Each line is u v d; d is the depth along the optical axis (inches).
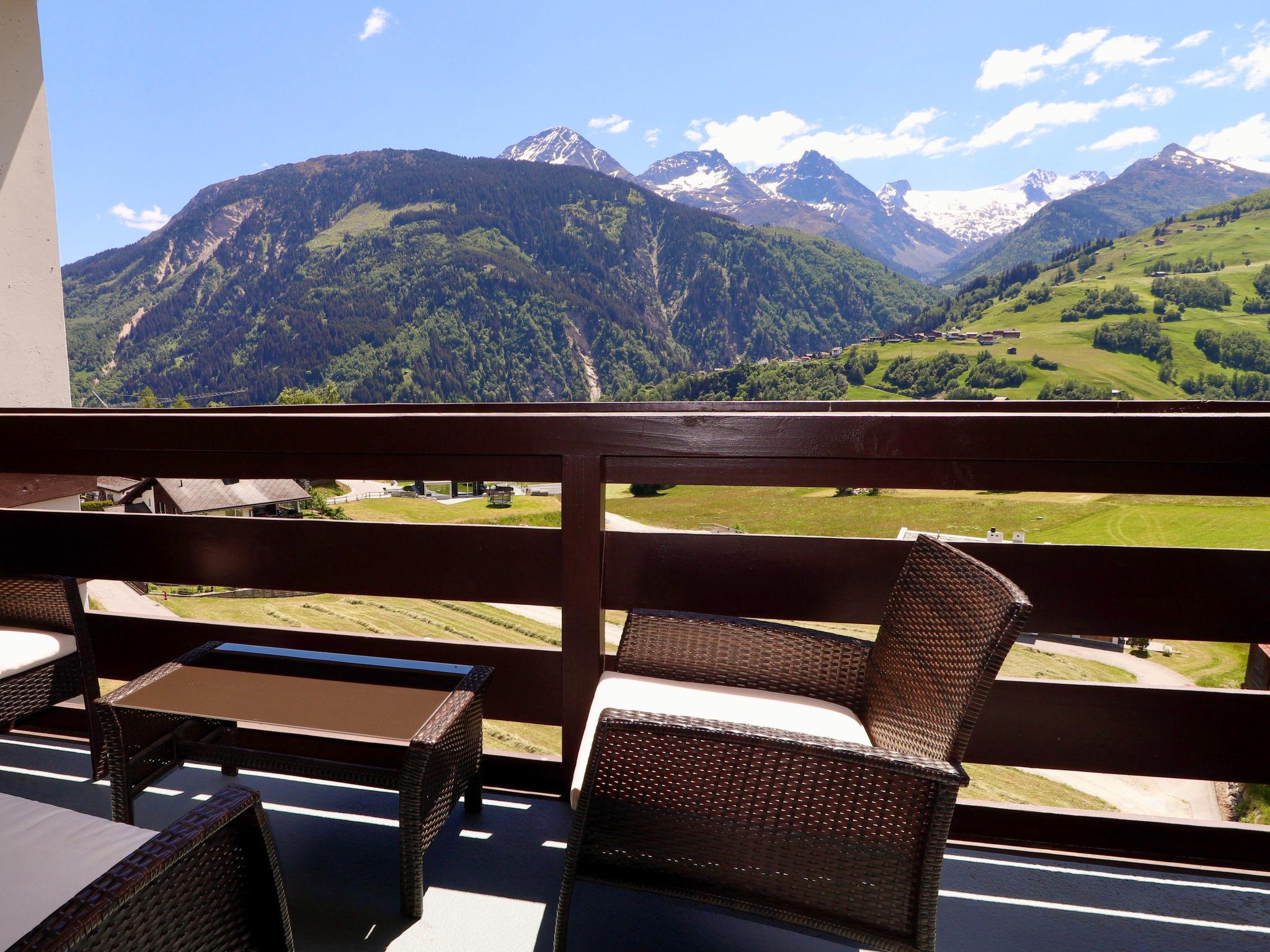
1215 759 55.4
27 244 105.3
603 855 42.8
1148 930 50.1
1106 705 56.4
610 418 57.4
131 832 34.4
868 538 59.3
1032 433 52.9
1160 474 53.6
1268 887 54.5
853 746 37.6
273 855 34.3
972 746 58.6
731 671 56.7
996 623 37.4
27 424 67.2
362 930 48.8
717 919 50.8
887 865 38.3
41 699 60.2
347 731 47.1
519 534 63.5
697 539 61.4
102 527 71.6
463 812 62.3
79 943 24.5
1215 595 55.2
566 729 62.8
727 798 40.6
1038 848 58.2
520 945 47.8
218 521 68.9
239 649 61.4
